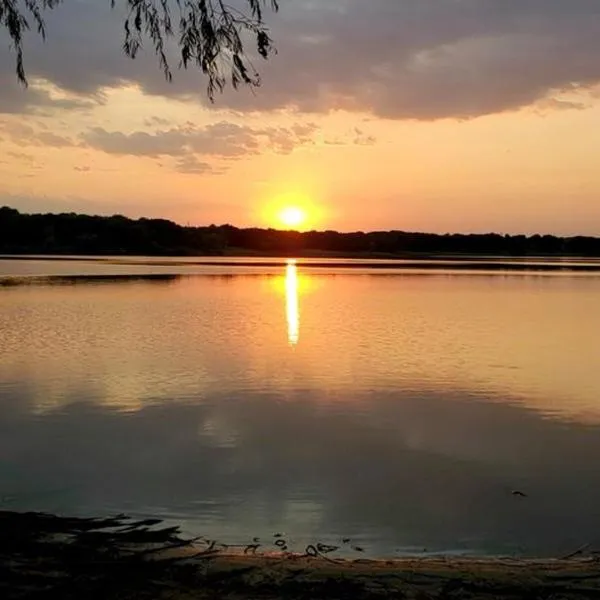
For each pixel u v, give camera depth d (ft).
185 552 22.35
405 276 223.71
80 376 53.98
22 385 50.52
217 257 464.65
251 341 73.72
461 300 129.08
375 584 19.53
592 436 38.65
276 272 247.29
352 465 33.60
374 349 68.39
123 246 465.47
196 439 37.60
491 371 57.11
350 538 25.14
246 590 18.83
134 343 71.82
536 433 39.22
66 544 22.30
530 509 28.04
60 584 18.78
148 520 26.35
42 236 441.68
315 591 18.88
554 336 78.79
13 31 21.52
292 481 31.09
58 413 42.83
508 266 325.01
